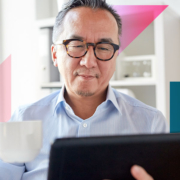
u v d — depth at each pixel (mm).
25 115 1238
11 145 611
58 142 528
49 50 2273
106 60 1027
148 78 2055
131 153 537
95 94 1111
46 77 2297
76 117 1153
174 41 2143
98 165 536
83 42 1009
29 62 2553
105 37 1022
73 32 1021
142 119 1208
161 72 1975
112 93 1182
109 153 533
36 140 635
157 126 1201
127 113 1198
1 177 998
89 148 530
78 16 1032
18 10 2652
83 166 533
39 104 1273
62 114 1189
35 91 2486
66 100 1200
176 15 2166
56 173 531
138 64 2133
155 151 540
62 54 1057
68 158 527
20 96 2604
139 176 529
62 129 1161
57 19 1113
